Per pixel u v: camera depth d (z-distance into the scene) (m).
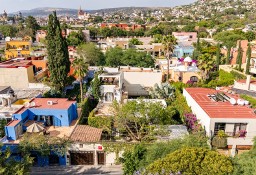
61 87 53.00
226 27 168.25
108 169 32.16
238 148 32.62
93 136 33.72
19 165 23.98
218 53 72.44
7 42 86.44
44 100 40.69
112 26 162.38
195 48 91.12
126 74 58.56
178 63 68.56
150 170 21.58
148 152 27.61
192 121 36.56
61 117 36.88
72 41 106.00
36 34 134.12
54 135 34.38
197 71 59.19
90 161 33.06
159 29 150.25
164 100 45.66
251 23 180.88
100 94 46.97
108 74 50.19
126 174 27.89
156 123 36.66
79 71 48.81
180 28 166.25
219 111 34.38
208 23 186.12
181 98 45.75
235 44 98.81
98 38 145.50
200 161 21.39
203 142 27.31
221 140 31.55
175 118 43.38
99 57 79.12
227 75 61.12
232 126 32.41
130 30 153.62
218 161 21.09
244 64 70.12
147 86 58.94
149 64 75.50
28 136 32.66
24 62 60.12
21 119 34.75
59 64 50.72
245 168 20.95
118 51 77.06
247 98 41.00
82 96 50.44
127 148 31.97
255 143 27.52
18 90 49.62
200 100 39.28
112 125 37.53
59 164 32.88
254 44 87.06
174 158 21.56
